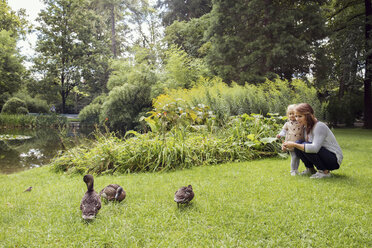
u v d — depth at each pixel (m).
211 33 16.92
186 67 16.62
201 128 7.12
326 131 3.85
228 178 4.23
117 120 17.88
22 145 11.57
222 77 16.42
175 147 5.62
